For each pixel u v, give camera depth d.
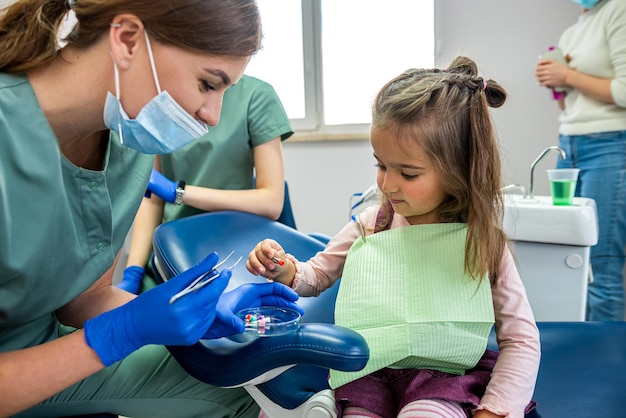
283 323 0.76
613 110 1.73
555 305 1.43
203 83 0.73
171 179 1.52
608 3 1.70
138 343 0.69
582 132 1.80
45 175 0.71
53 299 0.82
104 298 0.96
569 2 2.32
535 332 0.85
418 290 0.87
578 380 0.96
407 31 2.58
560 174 1.43
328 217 2.71
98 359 0.69
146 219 1.52
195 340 0.70
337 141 2.62
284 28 2.66
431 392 0.78
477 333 0.84
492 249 0.88
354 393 0.82
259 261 0.97
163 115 0.73
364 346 0.69
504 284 0.88
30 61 0.71
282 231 1.21
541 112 2.42
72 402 0.91
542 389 0.93
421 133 0.84
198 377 0.79
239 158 1.47
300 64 2.68
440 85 0.88
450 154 0.87
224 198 1.34
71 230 0.77
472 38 2.46
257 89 1.46
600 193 1.79
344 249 1.05
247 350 0.74
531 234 1.41
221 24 0.67
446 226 0.91
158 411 0.98
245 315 0.82
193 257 1.02
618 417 0.85
